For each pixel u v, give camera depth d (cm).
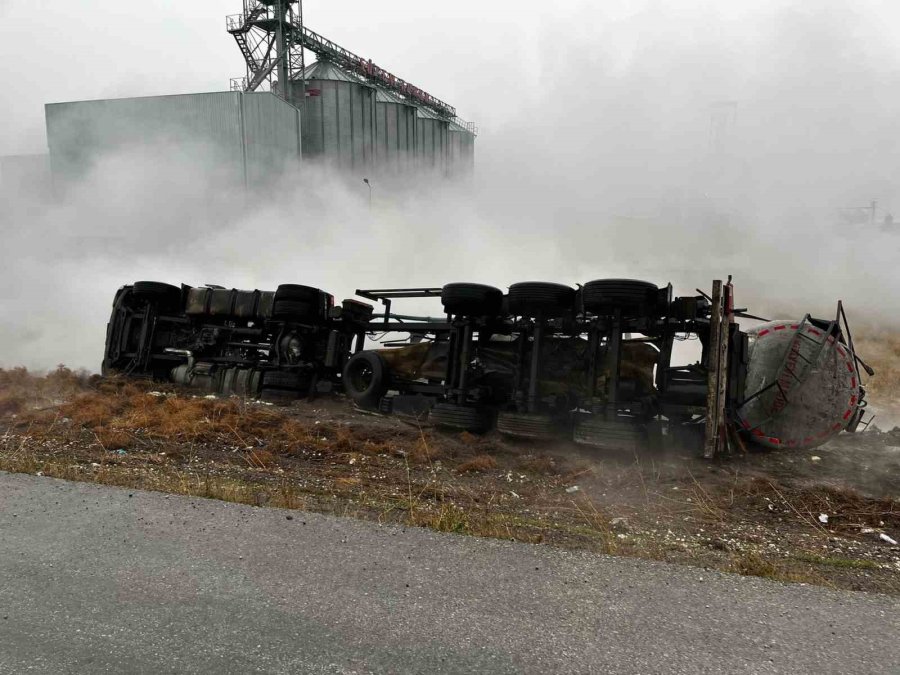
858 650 274
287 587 319
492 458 743
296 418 956
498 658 258
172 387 1205
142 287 1273
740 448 773
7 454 632
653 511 550
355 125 5300
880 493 623
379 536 402
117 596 305
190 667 244
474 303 899
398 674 243
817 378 785
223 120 3909
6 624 277
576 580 342
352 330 1202
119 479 536
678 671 253
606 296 770
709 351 752
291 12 5088
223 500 479
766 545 459
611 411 769
